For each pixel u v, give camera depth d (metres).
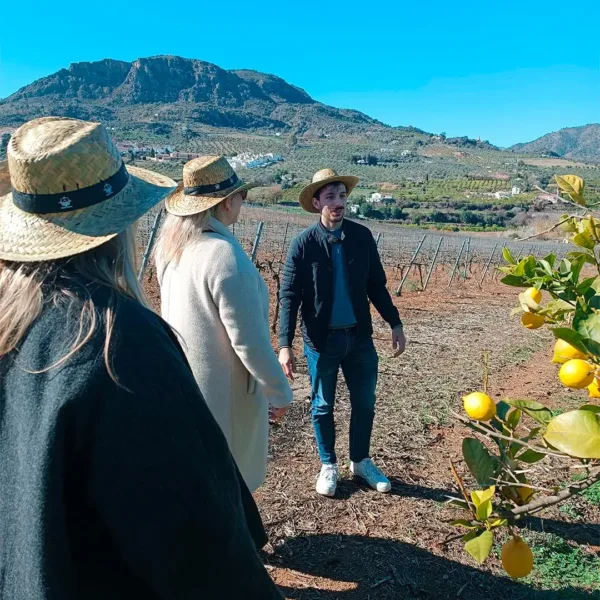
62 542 0.90
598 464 1.35
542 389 5.77
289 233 28.17
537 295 1.54
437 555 2.82
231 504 1.03
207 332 2.12
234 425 2.25
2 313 0.98
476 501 1.35
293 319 3.23
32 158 1.05
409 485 3.51
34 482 0.88
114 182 1.14
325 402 3.31
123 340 0.95
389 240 32.72
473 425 1.42
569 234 1.63
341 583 2.62
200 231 2.21
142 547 0.92
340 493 3.38
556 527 3.09
